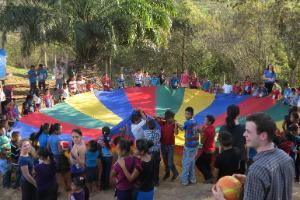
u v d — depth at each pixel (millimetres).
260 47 20016
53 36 17781
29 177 6996
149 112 13250
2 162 9375
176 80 18062
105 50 19719
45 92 16078
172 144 9141
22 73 23219
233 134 7016
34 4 17578
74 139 8250
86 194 6852
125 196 6480
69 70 19641
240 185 3170
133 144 8758
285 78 20016
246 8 19578
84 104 13398
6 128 11031
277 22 18062
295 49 18062
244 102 13250
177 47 24062
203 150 8945
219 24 23031
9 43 26312
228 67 22859
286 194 2816
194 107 13633
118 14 18734
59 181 9031
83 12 18719
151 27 19484
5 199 8852
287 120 9469
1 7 17844
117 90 14477
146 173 6297
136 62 24125
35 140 9016
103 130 8836
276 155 2771
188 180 9008
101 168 8875
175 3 24094
